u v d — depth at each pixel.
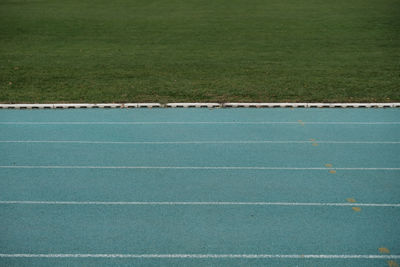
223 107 14.41
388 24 28.31
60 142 11.58
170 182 9.41
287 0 38.38
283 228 7.80
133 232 7.70
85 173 9.84
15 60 20.91
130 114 13.75
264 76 18.06
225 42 24.92
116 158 10.60
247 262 6.97
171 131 12.30
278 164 10.25
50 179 9.57
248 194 8.91
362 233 7.66
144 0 39.56
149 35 26.91
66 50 23.17
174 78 17.91
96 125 12.80
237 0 38.97
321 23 29.30
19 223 7.97
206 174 9.77
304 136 11.93
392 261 6.99
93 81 17.50
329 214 8.22
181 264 6.94
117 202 8.64
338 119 13.22
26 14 33.28
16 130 12.43
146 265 6.93
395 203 8.58
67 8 36.03
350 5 35.28
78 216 8.18
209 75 18.33
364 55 21.41
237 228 7.80
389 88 16.12
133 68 19.58
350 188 9.15
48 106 14.37
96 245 7.38
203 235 7.61
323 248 7.28
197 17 32.31
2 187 9.22
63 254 7.17
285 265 6.90
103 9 35.72
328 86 16.50
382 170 9.96
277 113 13.77
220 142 11.53
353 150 11.03
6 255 7.14
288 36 26.08
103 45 24.41
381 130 12.34
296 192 8.98
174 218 8.10
